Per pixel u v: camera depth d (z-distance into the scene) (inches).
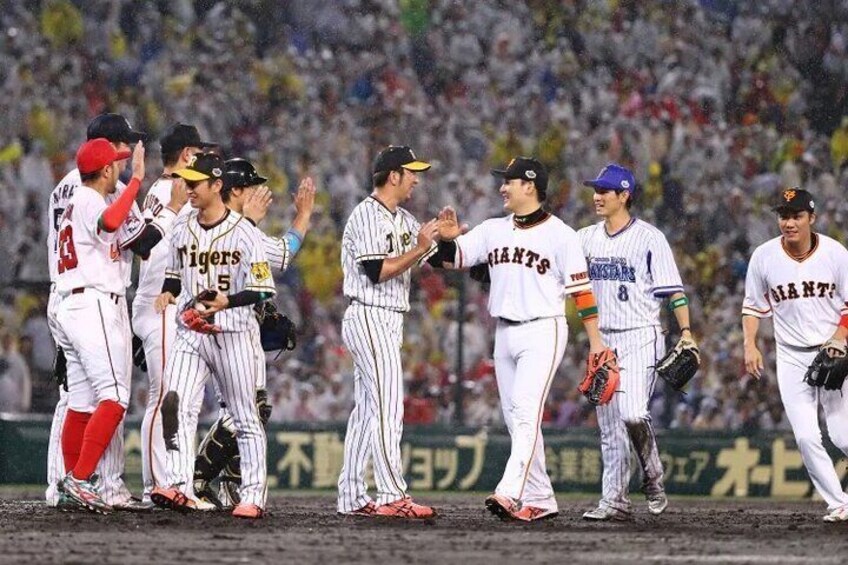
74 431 1157.7
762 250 1216.2
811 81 3154.5
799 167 2957.7
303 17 3019.2
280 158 2783.0
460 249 1137.4
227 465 1218.6
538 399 1109.1
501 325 1137.4
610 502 1206.3
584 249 1227.9
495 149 2888.8
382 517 1122.7
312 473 1988.2
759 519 1250.6
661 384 2322.8
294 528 1021.2
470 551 853.8
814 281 1187.3
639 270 1205.1
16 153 2561.5
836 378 1157.1
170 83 2834.6
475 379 2348.7
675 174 2876.5
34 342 2234.3
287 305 2486.5
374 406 1122.0
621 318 1208.8
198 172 1056.8
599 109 2992.1
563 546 896.3
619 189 1210.0
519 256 1115.9
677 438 2037.4
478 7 3083.2
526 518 1128.8
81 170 1139.3
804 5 3253.0
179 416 1082.7
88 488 1127.6
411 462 2003.0
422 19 3065.9
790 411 1202.0
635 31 3110.2
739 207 2790.4
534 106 2960.1
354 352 1129.4
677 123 2947.8
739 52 3149.6
